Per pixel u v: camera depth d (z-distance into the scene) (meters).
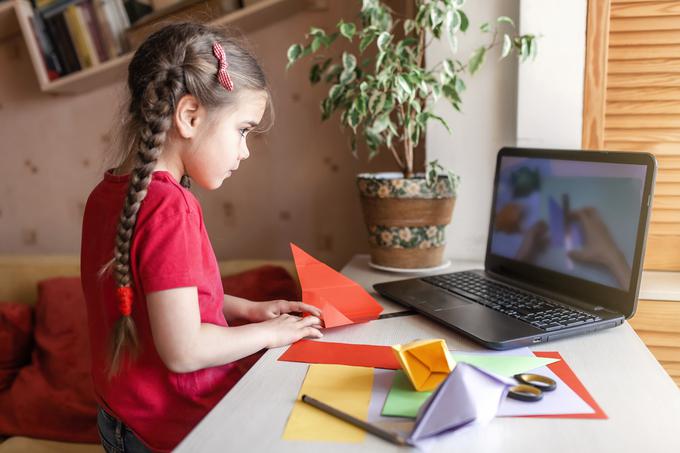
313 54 1.79
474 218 1.51
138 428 0.90
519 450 0.64
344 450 0.64
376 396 0.77
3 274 1.94
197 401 0.90
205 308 0.90
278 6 1.69
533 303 1.09
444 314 1.04
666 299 1.29
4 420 1.56
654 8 1.34
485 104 1.46
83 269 0.98
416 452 0.63
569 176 1.14
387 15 1.39
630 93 1.38
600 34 1.36
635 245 1.01
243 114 0.94
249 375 0.84
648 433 0.67
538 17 1.37
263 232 1.93
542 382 0.78
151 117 0.87
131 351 0.87
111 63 1.78
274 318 0.99
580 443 0.65
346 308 1.10
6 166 2.07
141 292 0.85
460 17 1.33
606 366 0.85
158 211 0.84
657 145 1.39
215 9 1.70
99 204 0.95
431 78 1.34
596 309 1.05
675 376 1.31
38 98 2.01
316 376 0.83
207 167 0.93
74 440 1.50
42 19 1.84
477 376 0.70
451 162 1.49
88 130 2.00
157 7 1.76
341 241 1.89
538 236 1.20
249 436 0.67
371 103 1.32
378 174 1.54
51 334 1.73
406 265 1.41
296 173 1.87
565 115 1.40
